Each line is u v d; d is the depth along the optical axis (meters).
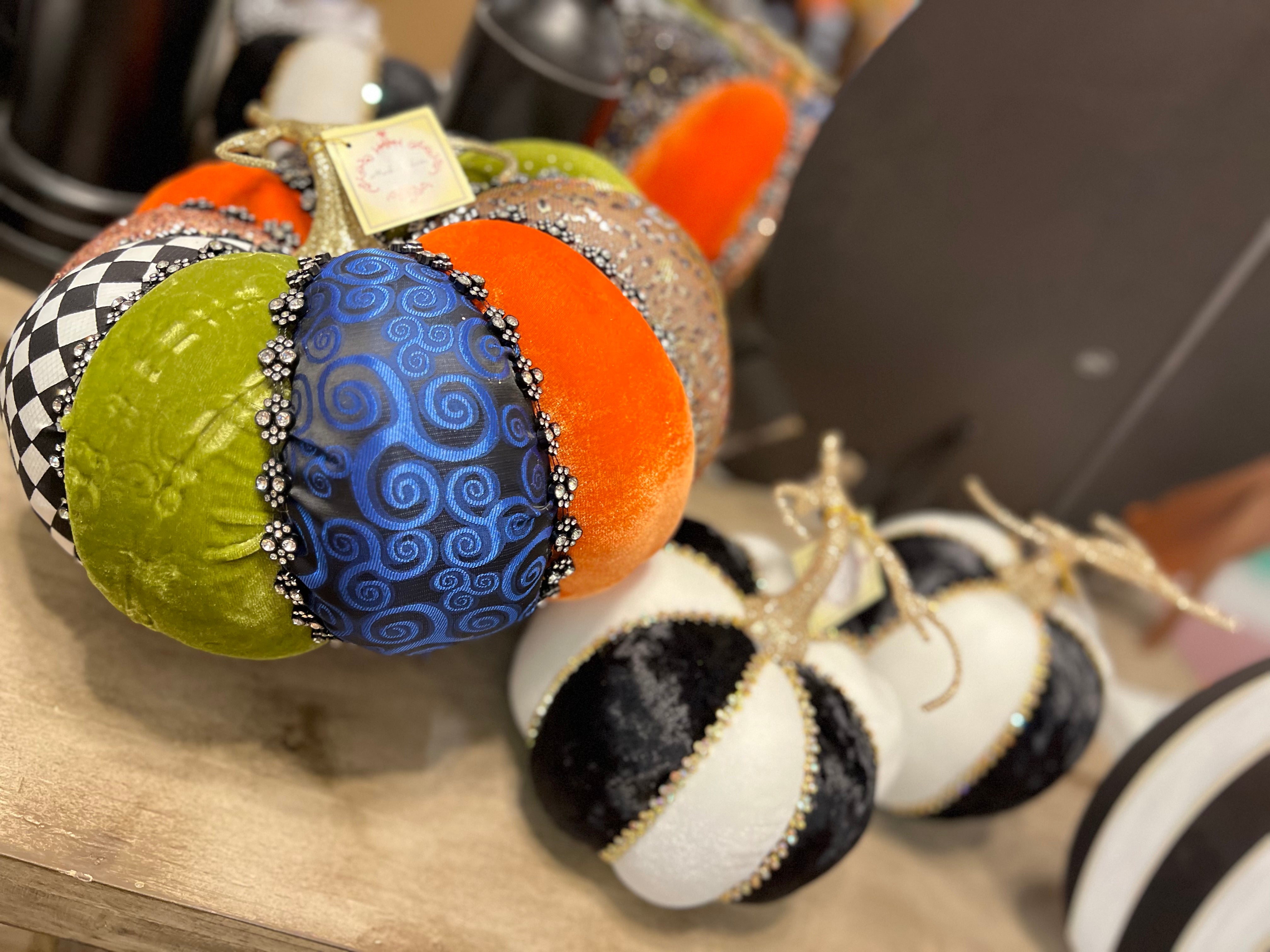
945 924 0.58
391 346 0.35
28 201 0.60
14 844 0.37
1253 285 0.61
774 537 0.75
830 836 0.47
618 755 0.45
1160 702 0.80
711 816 0.44
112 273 0.39
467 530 0.35
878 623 0.57
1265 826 0.51
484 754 0.53
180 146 0.63
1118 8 0.53
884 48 0.58
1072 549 0.57
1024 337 0.66
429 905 0.44
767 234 0.73
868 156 0.61
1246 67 0.54
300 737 0.48
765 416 0.76
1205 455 0.71
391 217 0.43
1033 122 0.58
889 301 0.67
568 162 0.50
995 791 0.55
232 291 0.36
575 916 0.48
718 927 0.52
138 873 0.39
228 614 0.37
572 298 0.39
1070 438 0.71
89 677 0.45
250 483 0.35
